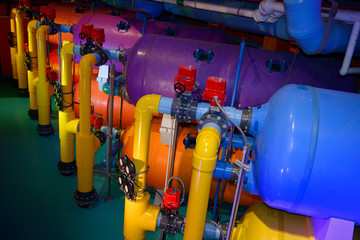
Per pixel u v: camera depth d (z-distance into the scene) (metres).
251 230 3.55
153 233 5.27
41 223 5.22
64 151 6.34
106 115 7.77
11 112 9.38
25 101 10.33
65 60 5.60
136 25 7.29
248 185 3.37
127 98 5.71
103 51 5.34
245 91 4.98
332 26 3.85
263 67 5.06
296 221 3.49
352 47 3.72
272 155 2.76
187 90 3.57
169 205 3.61
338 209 2.73
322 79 4.98
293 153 2.66
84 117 5.06
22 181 6.25
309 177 2.65
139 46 5.31
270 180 2.76
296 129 2.71
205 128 3.07
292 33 3.59
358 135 2.63
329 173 2.61
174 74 5.12
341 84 4.98
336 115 2.73
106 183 5.93
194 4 5.81
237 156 5.23
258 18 4.87
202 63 5.11
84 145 5.16
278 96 3.16
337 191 2.63
